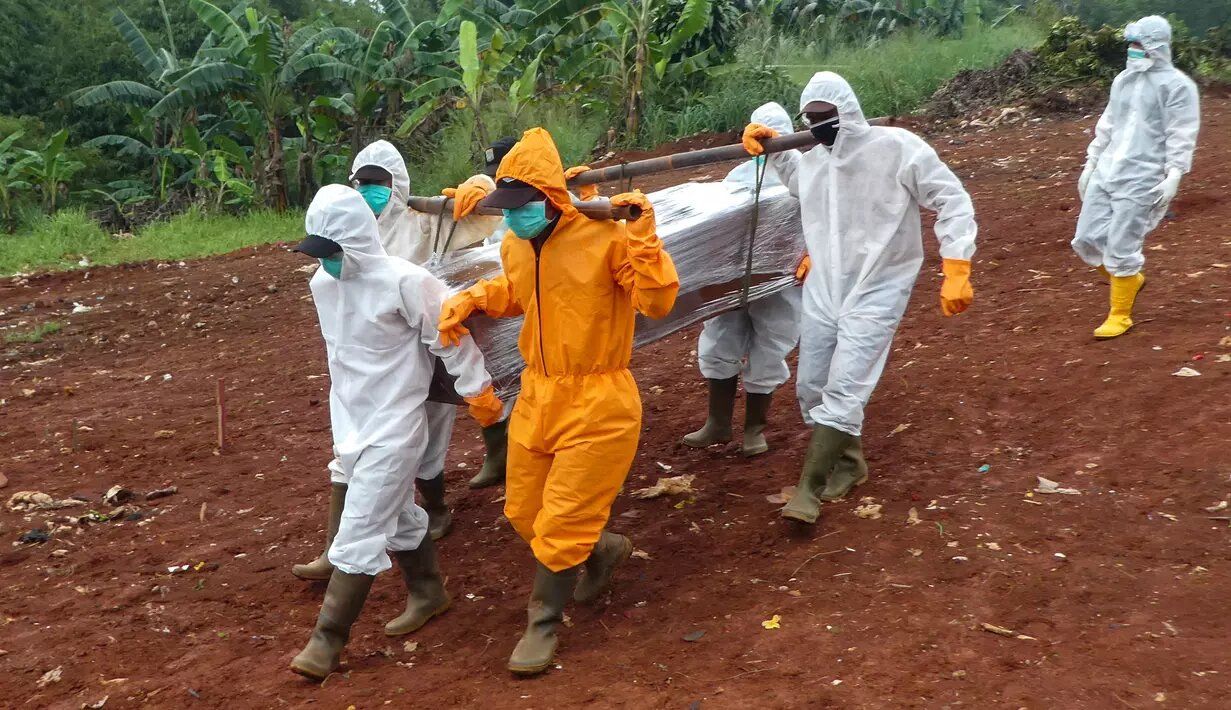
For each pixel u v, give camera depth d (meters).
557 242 3.86
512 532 5.33
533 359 4.03
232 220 18.36
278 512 5.97
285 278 13.15
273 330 10.80
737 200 5.15
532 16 18.69
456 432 7.09
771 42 19.72
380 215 5.36
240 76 17.78
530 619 3.97
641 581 4.56
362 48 19.30
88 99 18.45
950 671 3.48
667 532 4.98
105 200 22.02
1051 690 3.29
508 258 4.07
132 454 7.18
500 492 5.86
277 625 4.66
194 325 11.29
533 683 3.83
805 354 4.94
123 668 4.34
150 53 19.52
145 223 19.81
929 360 6.68
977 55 18.91
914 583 4.09
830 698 3.39
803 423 6.21
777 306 5.59
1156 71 6.36
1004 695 3.30
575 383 3.93
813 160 4.85
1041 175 11.48
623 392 3.95
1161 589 3.81
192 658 4.39
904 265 4.74
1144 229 6.37
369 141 20.42
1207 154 11.34
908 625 3.79
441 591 4.54
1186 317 6.55
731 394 5.96
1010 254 8.77
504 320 4.57
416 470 4.25
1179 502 4.42
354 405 4.20
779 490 5.22
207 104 20.38
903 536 4.48
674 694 3.56
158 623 4.73
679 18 17.31
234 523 5.87
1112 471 4.79
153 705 4.01
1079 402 5.59
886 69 18.14
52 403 8.73
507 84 18.98
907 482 5.04
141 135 22.55
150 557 5.46
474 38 16.83
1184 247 8.09
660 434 6.40
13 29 26.31
